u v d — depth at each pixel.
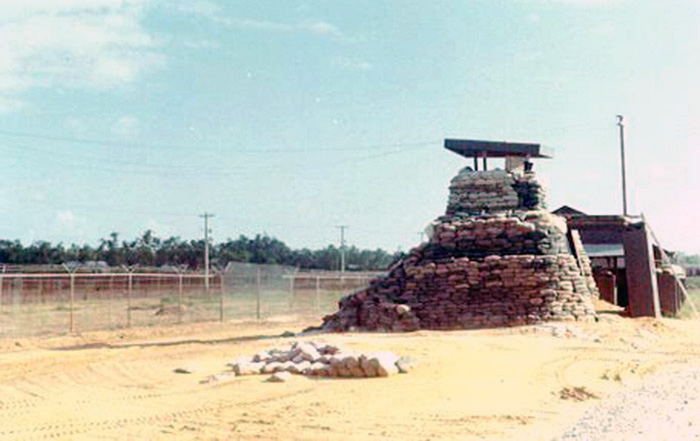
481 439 14.45
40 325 38.59
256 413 16.69
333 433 14.88
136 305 52.06
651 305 35.75
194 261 108.31
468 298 31.70
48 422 15.93
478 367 22.42
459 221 33.62
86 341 33.38
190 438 14.52
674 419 16.25
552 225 33.16
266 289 54.59
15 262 94.81
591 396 19.03
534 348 25.88
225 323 42.69
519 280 31.50
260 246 130.00
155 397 18.66
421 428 15.31
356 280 62.06
